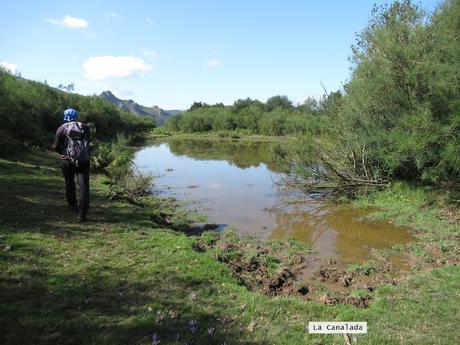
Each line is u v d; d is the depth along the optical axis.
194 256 6.18
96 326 3.81
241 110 76.81
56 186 10.12
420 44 11.37
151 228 7.62
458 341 4.35
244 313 4.56
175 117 86.56
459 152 10.22
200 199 13.62
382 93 11.80
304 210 12.27
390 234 9.55
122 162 15.68
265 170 21.58
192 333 3.92
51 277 4.73
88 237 6.42
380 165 13.60
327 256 8.15
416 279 6.36
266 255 7.80
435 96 10.98
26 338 3.48
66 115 7.22
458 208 10.85
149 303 4.42
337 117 14.46
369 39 12.70
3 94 18.88
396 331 4.56
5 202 7.88
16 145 16.03
